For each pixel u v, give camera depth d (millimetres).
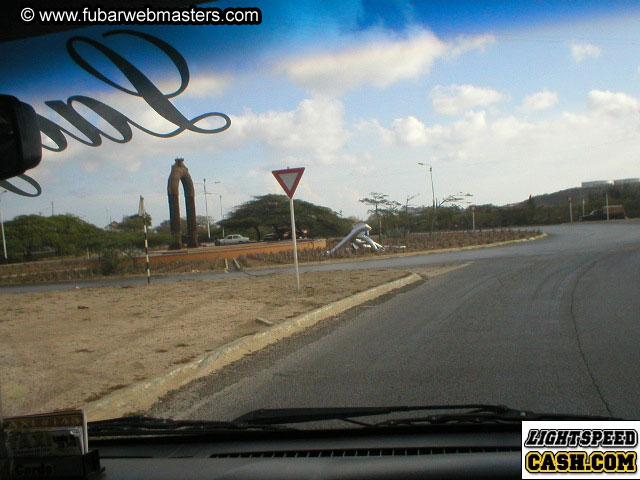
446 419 3498
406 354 7762
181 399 6316
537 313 10359
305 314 11102
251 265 30766
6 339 9984
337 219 71062
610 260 19719
